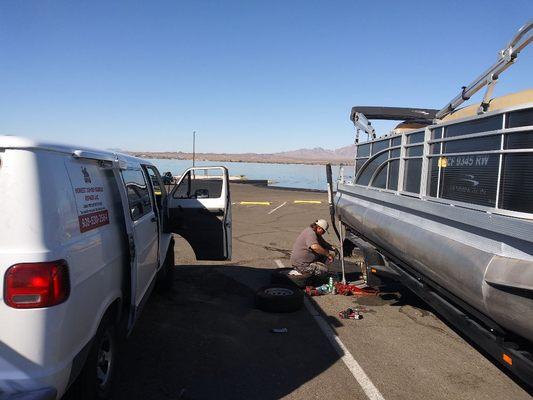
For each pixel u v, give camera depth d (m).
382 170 6.61
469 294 3.65
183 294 6.66
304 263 7.03
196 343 4.87
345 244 8.71
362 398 3.81
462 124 4.13
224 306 6.16
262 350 4.75
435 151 4.70
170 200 6.33
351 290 6.86
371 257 6.69
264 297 5.95
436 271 4.27
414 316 5.93
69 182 2.90
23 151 2.54
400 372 4.30
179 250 9.84
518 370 3.23
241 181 38.88
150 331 5.16
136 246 4.18
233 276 7.75
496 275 3.27
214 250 6.33
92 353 3.13
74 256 2.76
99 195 3.41
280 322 5.60
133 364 4.32
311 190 29.56
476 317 3.84
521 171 3.29
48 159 2.69
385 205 6.18
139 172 5.06
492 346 3.59
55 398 2.53
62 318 2.58
